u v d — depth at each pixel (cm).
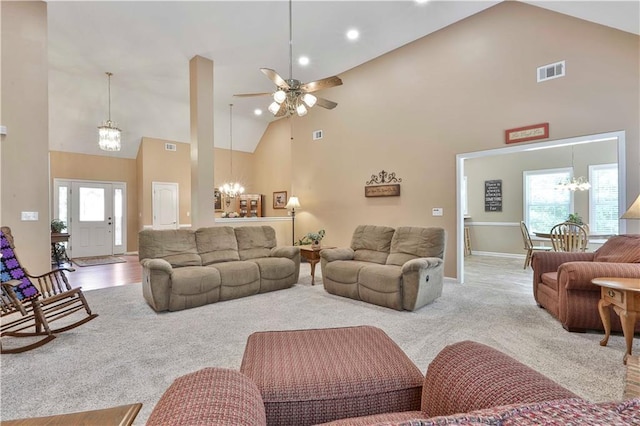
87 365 226
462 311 343
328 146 658
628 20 330
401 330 290
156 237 398
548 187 702
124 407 92
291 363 137
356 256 449
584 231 470
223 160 939
